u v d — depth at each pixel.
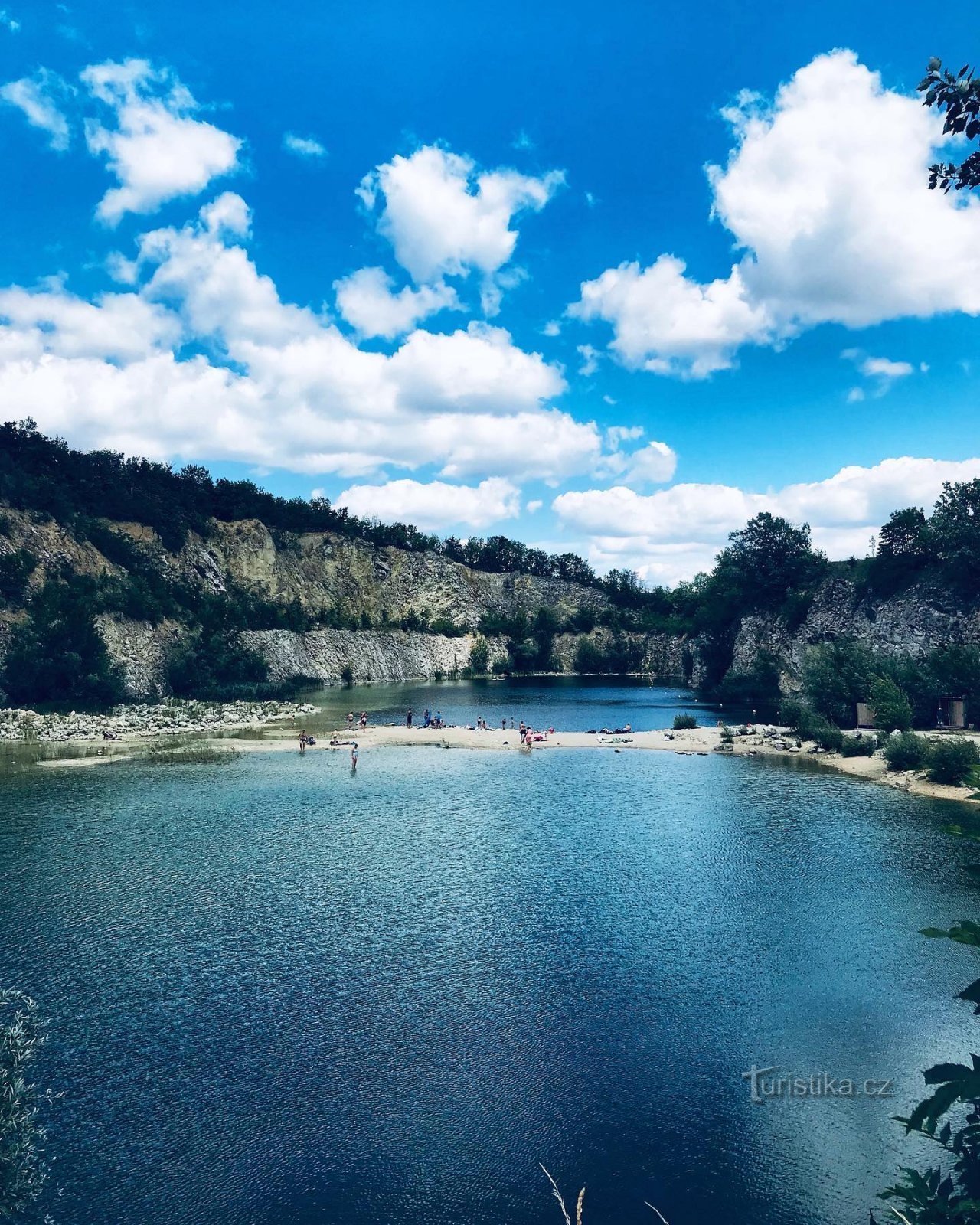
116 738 95.62
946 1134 7.48
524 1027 28.75
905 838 51.91
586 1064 26.53
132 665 135.75
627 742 95.88
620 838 52.44
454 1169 21.83
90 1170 21.64
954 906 39.88
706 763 82.12
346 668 199.38
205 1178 21.45
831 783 70.62
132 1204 20.45
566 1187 21.23
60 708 113.00
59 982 31.81
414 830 54.47
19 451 165.62
